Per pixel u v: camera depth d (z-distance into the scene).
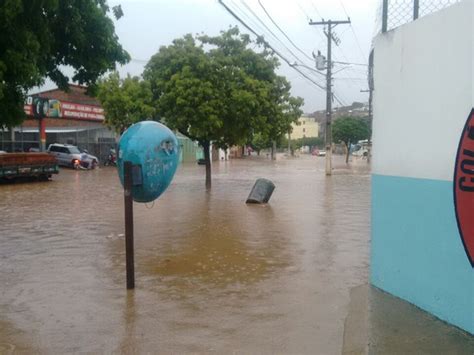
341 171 37.97
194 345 4.96
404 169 5.94
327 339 5.04
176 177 29.98
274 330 5.31
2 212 14.75
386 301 6.01
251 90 19.77
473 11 4.87
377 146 6.46
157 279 7.33
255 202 16.20
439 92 5.33
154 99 20.66
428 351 4.62
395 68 6.06
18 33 6.60
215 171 37.72
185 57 19.56
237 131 20.50
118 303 6.27
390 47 6.15
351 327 5.28
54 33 7.60
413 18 6.04
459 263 5.11
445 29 5.23
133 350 4.87
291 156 93.81
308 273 7.57
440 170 5.34
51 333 5.32
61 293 6.71
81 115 40.12
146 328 5.43
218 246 9.55
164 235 10.72
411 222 5.84
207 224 12.10
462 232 5.05
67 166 38.00
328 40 32.91
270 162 59.44
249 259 8.50
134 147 6.90
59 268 8.02
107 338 5.17
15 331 5.39
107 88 37.28
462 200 5.04
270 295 6.52
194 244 9.76
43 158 27.17
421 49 5.59
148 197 7.23
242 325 5.47
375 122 6.48
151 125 7.15
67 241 10.19
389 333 5.05
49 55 7.69
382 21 6.36
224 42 20.42
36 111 35.25
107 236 10.67
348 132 60.22
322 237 10.41
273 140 21.97
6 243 10.04
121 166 7.04
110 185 24.53
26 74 6.60
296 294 6.55
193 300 6.36
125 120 37.69
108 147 46.41
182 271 7.77
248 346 4.91
